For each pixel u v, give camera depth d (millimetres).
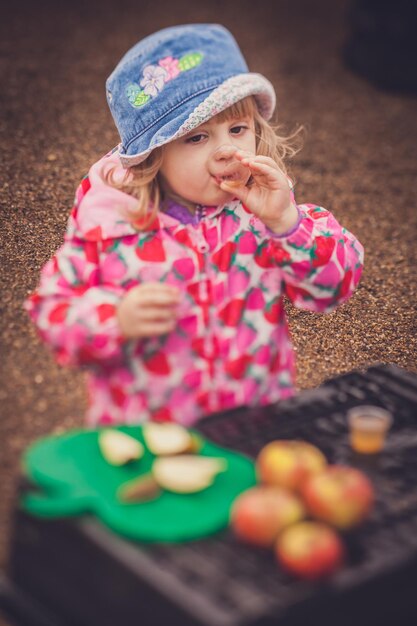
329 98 6191
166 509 2107
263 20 7477
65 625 2148
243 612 1840
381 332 3750
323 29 7438
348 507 2051
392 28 6387
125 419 2543
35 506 2115
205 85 2607
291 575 1947
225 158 2562
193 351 2549
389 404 2615
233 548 2033
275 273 2641
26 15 6949
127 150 2668
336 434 2459
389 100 6305
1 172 4594
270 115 2824
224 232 2641
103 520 2084
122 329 2381
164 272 2590
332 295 2641
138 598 1959
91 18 7027
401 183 5160
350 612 1972
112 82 2703
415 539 2078
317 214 2725
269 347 2594
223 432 2445
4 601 2254
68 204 4359
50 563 2162
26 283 3732
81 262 2586
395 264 4324
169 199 2699
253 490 2115
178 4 7590
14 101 5438
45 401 3146
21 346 3402
